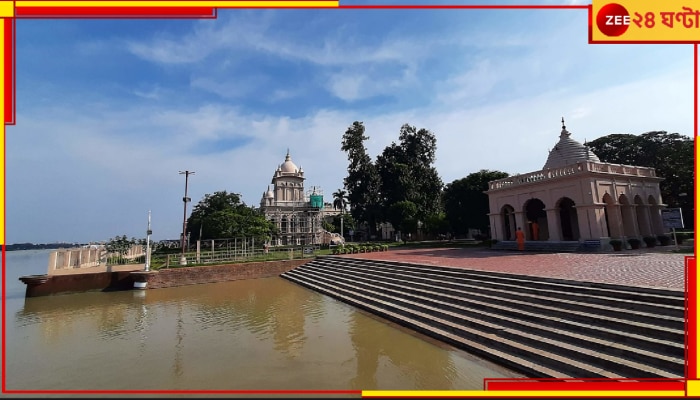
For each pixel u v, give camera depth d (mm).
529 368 7145
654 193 24016
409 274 16047
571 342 7664
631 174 22828
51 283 18375
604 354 6930
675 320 6992
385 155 50531
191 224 48719
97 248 22562
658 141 34156
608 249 19672
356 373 7465
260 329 11133
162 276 20547
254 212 46469
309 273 22438
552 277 11133
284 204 64188
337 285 18016
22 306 15984
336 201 67750
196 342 9922
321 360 8297
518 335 8398
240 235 36312
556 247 21469
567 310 8836
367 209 46625
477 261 17312
